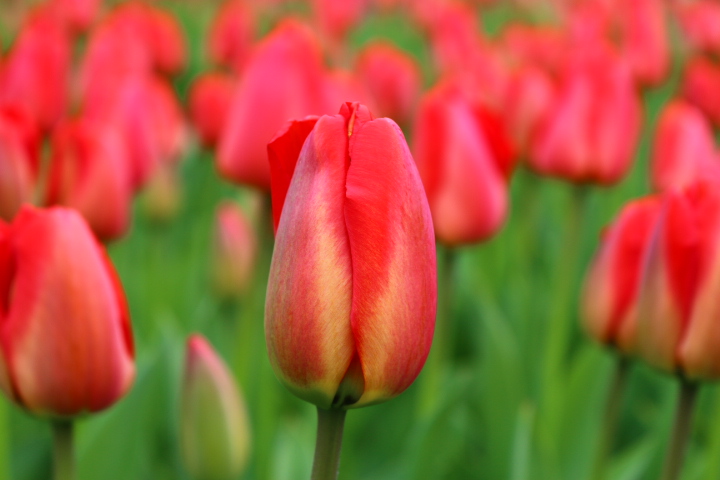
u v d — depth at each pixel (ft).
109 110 3.82
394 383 2.37
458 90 3.21
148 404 3.31
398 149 2.34
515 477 3.23
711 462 3.19
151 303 4.40
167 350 3.72
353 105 2.37
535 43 7.54
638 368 4.56
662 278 2.72
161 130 4.50
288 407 4.23
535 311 4.72
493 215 3.16
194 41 11.19
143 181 3.52
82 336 2.55
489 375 3.59
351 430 3.68
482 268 5.20
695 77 6.13
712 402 4.22
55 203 3.04
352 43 11.23
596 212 5.82
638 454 3.63
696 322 2.71
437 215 3.15
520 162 4.46
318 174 2.34
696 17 10.25
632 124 3.61
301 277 2.34
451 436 3.59
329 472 2.40
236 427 2.93
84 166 3.01
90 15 8.84
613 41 9.60
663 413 3.53
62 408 2.57
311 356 2.34
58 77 4.11
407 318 2.35
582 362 3.68
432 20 10.27
